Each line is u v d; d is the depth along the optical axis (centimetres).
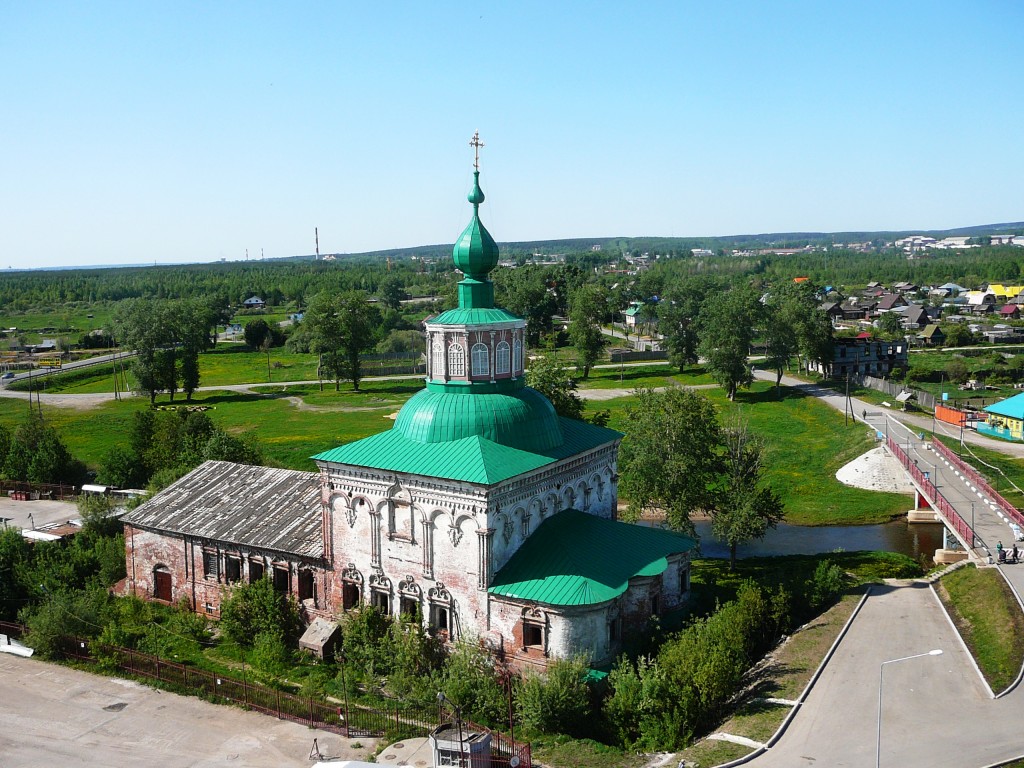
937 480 8350
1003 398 13762
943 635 5088
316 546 5244
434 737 3772
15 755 4141
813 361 16225
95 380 18838
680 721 4003
